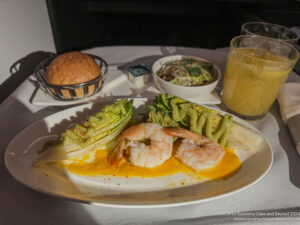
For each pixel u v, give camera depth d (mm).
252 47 275
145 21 1056
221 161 218
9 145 199
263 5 723
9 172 179
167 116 250
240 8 677
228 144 234
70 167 209
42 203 176
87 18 996
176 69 309
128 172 208
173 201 169
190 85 290
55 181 191
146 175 206
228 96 267
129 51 386
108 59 363
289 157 220
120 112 245
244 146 229
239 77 241
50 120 233
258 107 252
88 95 276
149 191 192
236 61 241
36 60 493
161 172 209
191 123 240
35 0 521
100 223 167
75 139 218
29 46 477
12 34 419
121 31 971
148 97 292
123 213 173
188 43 905
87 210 173
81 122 237
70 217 169
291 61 223
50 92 270
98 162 217
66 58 268
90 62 273
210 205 179
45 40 563
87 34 913
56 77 256
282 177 201
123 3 1084
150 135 222
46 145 215
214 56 383
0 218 164
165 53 385
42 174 195
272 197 185
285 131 249
